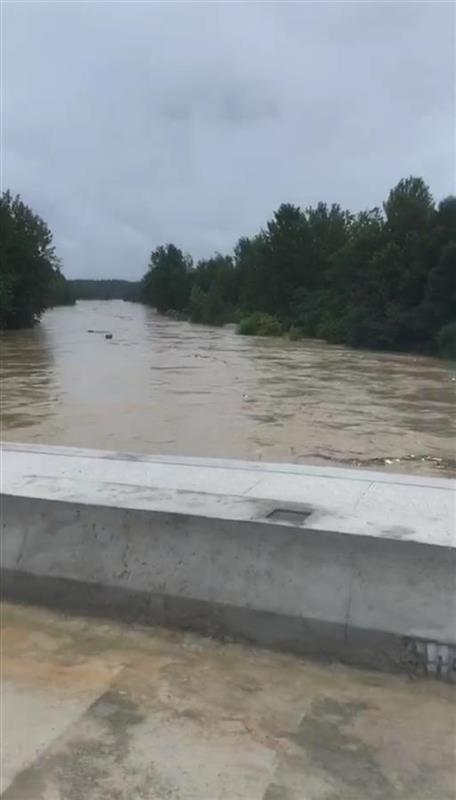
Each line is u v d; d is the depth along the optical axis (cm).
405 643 347
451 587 343
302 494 439
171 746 292
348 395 2252
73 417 1739
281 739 296
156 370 3058
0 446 601
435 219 4922
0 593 433
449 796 263
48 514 426
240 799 262
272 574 375
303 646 366
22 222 6650
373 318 4806
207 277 12369
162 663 358
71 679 342
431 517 390
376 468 1243
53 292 7431
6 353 4075
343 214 8244
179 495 434
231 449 1384
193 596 389
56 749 290
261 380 2683
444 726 305
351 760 283
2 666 354
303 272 7819
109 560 410
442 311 4447
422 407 1995
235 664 357
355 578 360
